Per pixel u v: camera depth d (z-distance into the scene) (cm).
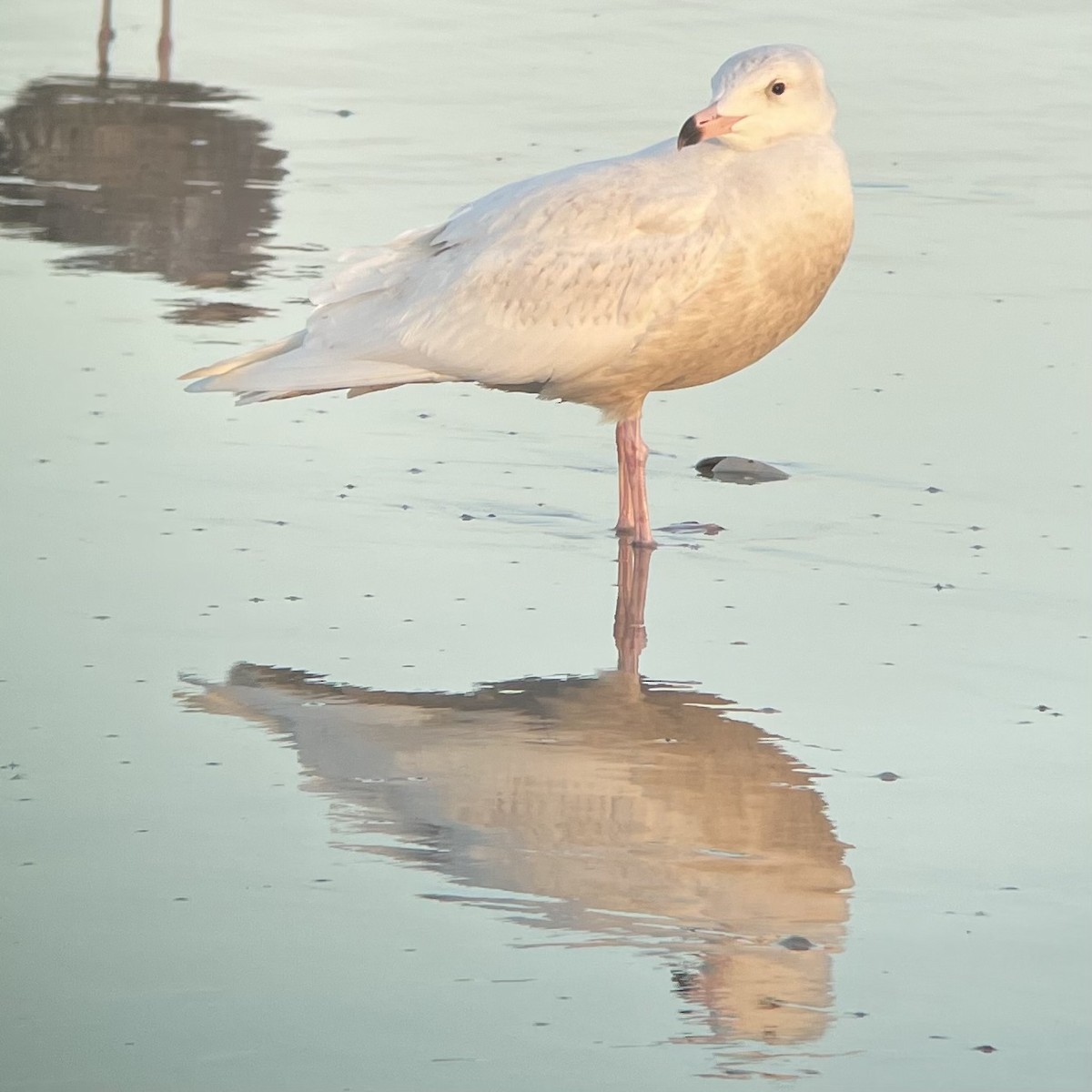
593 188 1271
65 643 1098
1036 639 1139
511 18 2920
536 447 1440
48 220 1902
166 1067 714
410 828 905
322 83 2522
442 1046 732
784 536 1295
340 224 1927
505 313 1264
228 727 1005
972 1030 752
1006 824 925
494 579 1215
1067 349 1627
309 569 1216
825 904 848
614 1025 750
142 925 812
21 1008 749
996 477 1388
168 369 1545
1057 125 2380
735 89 1248
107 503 1302
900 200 2058
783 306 1270
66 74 2488
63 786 935
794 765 981
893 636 1143
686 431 1475
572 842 898
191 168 2097
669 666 1097
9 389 1493
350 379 1262
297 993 765
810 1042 742
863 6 3006
